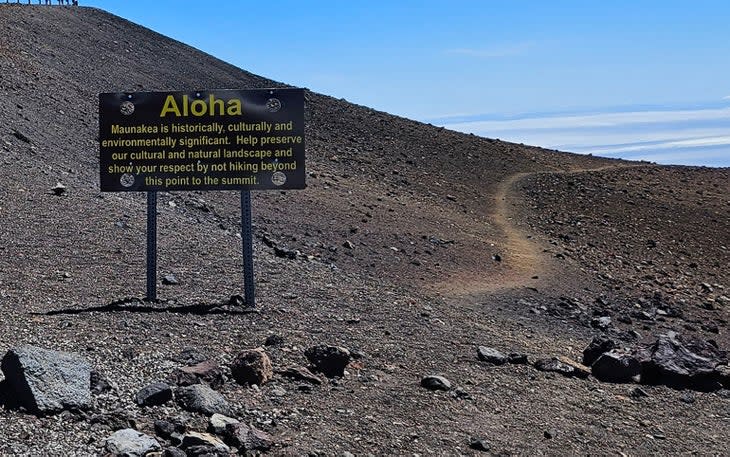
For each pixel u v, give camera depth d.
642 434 7.37
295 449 5.83
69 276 11.32
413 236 23.48
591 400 8.26
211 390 6.53
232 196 23.77
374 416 6.82
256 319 9.75
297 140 10.18
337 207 25.78
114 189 10.28
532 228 30.92
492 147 51.16
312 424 6.43
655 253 29.48
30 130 23.92
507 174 43.94
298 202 25.19
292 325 9.65
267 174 10.23
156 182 10.28
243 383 7.14
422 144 47.16
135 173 10.28
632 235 32.12
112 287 11.00
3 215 14.46
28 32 46.69
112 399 6.15
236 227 19.61
